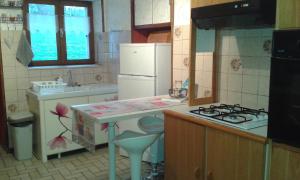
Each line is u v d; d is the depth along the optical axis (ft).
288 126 5.38
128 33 13.98
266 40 7.88
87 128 7.82
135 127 11.82
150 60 11.32
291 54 5.16
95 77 16.29
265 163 5.91
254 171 6.08
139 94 11.78
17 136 12.34
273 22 7.06
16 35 13.78
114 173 8.05
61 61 15.96
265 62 7.96
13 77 13.85
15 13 13.75
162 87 11.53
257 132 6.22
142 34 13.85
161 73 11.45
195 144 7.43
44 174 11.20
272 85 5.52
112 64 15.79
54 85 13.20
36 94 12.28
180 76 11.13
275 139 5.64
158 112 8.24
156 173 10.35
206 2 7.89
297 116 5.25
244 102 8.63
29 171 11.48
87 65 16.42
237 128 6.51
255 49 8.18
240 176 6.39
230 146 6.55
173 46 11.32
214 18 7.54
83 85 15.12
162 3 11.87
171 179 8.38
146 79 11.48
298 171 5.35
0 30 13.38
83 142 8.11
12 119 12.25
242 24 7.79
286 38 5.20
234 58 8.79
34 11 14.79
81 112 7.95
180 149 7.93
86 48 16.85
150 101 9.42
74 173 11.27
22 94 14.15
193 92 8.79
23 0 14.16
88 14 16.76
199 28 8.61
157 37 13.44
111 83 16.11
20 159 12.57
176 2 10.92
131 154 8.08
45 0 15.07
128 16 13.83
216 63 9.29
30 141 12.70
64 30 15.88
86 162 12.32
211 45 9.10
